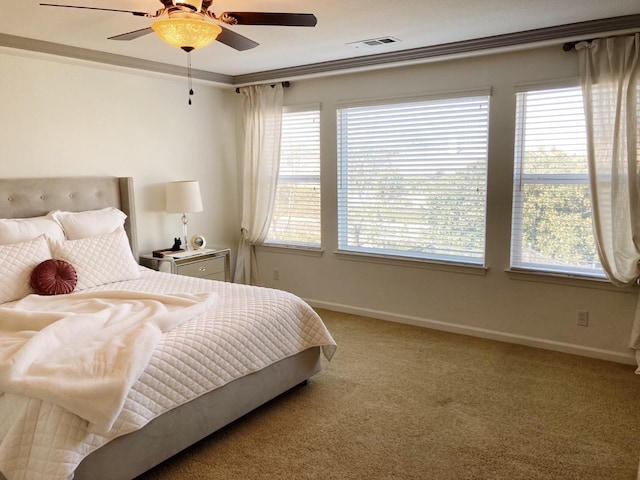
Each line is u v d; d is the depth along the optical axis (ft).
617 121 10.83
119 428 6.76
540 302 12.62
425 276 14.37
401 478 7.47
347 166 15.55
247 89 16.71
